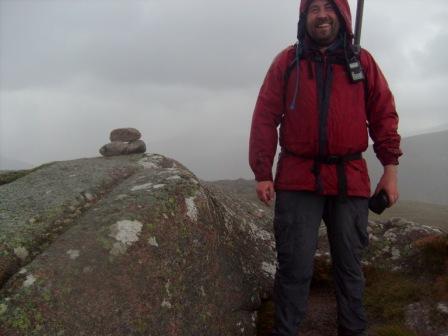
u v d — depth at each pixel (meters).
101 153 3.62
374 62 2.04
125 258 1.82
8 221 2.07
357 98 1.95
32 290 1.61
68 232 1.93
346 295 2.02
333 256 2.05
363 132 1.96
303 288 1.98
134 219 1.95
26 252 1.88
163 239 1.96
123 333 1.64
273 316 2.33
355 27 2.52
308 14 1.98
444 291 2.30
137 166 2.93
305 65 1.96
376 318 2.34
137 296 1.75
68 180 2.61
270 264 2.69
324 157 1.92
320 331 2.30
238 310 2.18
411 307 2.29
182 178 2.33
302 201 1.97
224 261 2.24
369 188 2.01
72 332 1.55
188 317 1.87
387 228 3.10
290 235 1.97
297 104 1.95
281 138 2.05
